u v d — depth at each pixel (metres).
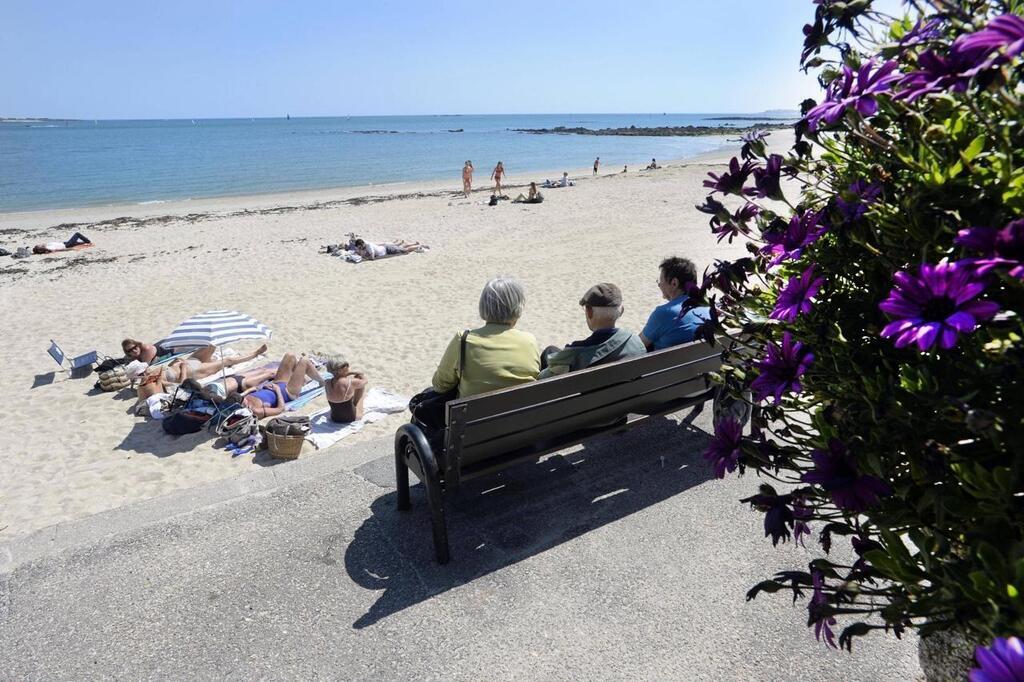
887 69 1.13
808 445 1.40
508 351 3.43
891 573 1.24
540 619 2.75
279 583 3.01
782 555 3.07
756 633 2.61
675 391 3.79
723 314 1.59
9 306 11.49
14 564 3.21
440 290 11.62
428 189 35.62
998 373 1.02
